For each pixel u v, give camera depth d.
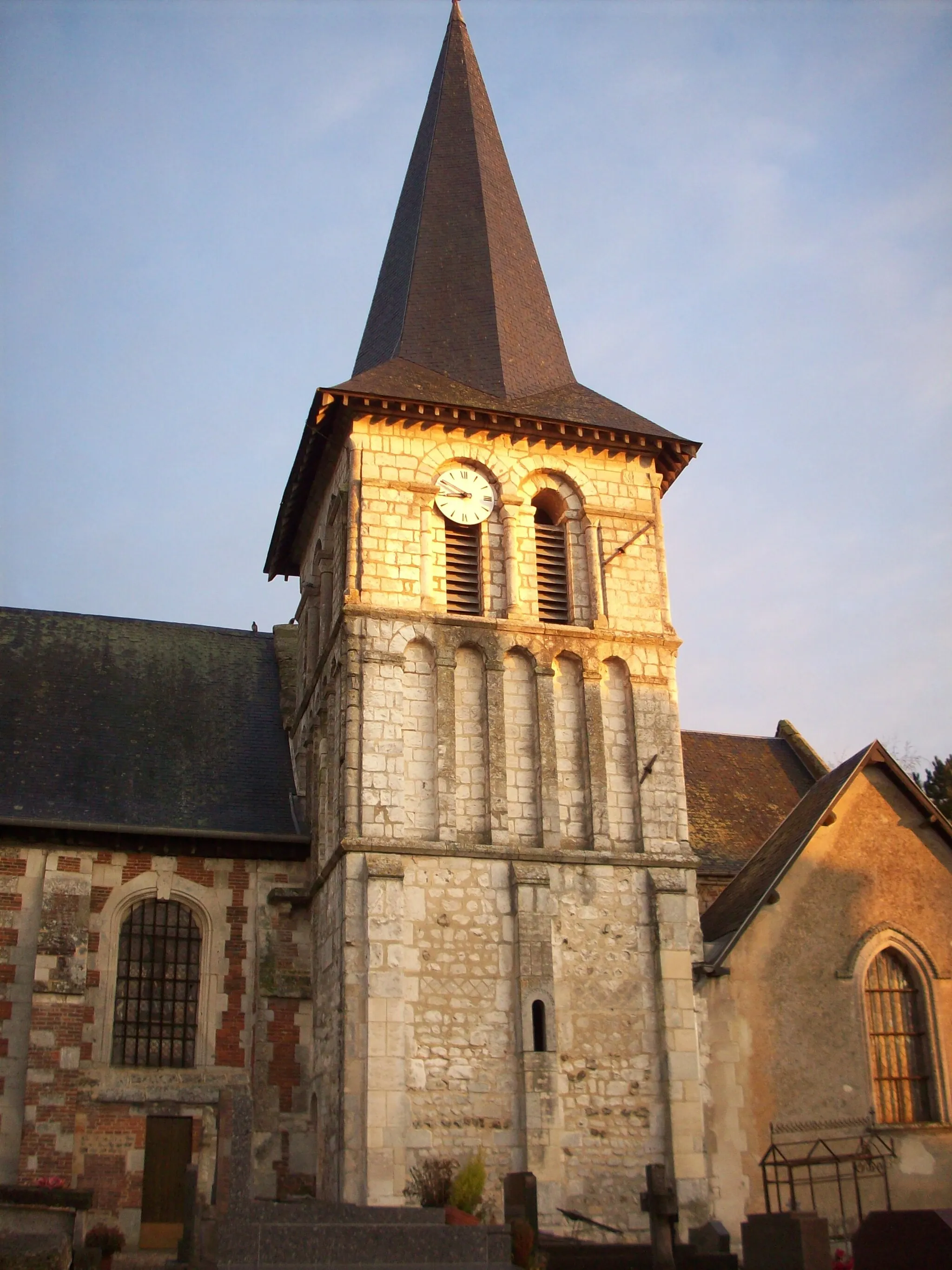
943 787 47.78
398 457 27.34
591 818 25.59
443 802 24.78
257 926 26.52
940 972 26.16
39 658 31.08
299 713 30.33
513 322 31.05
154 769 28.72
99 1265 19.05
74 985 24.36
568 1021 23.91
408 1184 22.14
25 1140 23.16
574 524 28.30
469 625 26.34
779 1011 25.06
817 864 26.34
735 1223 23.31
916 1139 24.73
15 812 26.20
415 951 23.64
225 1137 19.27
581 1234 22.39
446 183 33.12
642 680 27.00
